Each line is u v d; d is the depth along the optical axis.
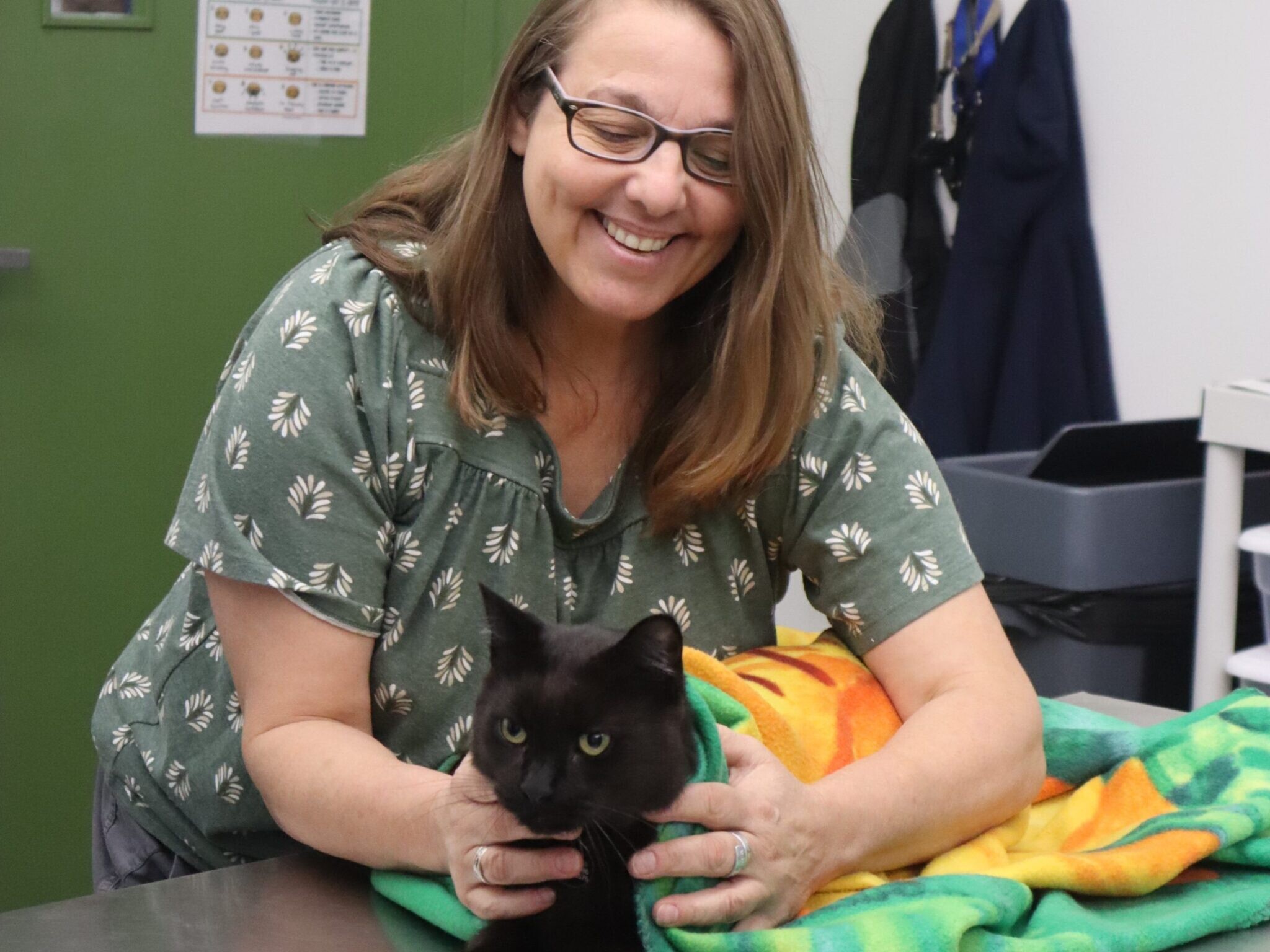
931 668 1.17
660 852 0.89
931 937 0.85
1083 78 2.78
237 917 0.96
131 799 1.24
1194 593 2.25
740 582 1.24
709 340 1.17
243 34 2.43
